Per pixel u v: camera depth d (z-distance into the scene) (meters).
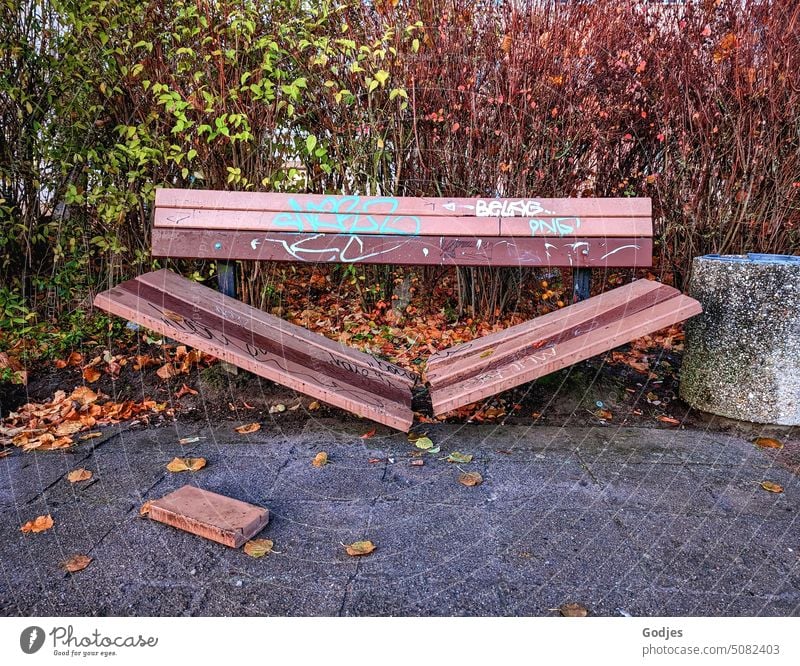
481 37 3.93
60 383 3.49
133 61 3.71
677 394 3.46
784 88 3.80
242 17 3.45
